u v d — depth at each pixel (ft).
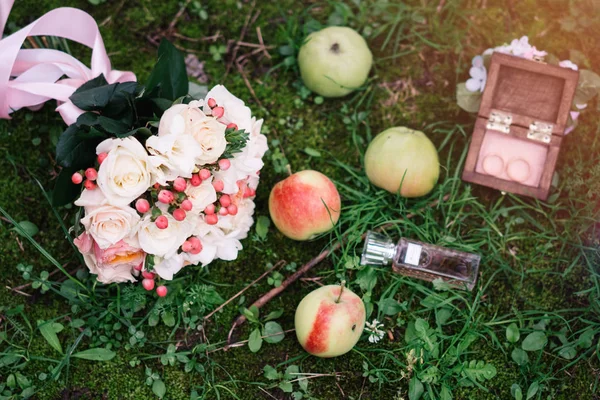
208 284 3.05
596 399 3.03
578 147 3.16
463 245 3.08
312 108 3.19
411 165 2.92
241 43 3.23
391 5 3.22
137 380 2.97
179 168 2.52
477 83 3.09
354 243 3.07
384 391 3.01
